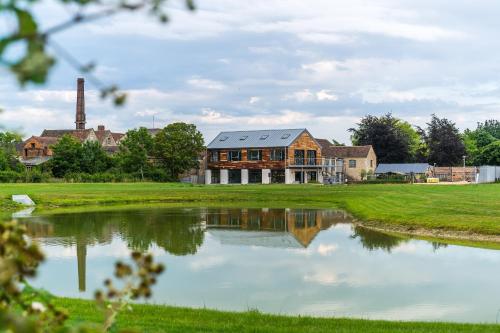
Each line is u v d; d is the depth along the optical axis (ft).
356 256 86.33
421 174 353.72
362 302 57.88
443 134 417.69
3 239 11.93
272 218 147.02
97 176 305.94
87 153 319.68
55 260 81.87
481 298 59.26
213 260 82.64
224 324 41.78
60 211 165.07
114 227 124.77
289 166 326.85
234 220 141.49
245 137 349.61
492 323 46.62
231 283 66.64
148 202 203.72
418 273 72.79
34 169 298.76
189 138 339.36
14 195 183.42
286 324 42.55
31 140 374.84
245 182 341.00
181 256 86.17
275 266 77.71
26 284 16.44
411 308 55.42
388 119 416.87
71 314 41.75
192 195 219.20
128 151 341.00
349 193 216.54
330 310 54.70
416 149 467.93
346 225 130.52
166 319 43.16
